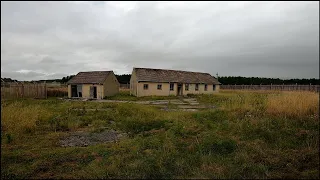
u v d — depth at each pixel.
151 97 29.53
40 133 9.37
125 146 7.37
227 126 9.52
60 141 8.29
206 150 6.85
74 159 6.27
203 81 38.12
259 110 11.58
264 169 5.42
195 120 11.23
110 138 8.82
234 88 56.25
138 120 11.45
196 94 35.41
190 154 6.57
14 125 9.56
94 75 32.97
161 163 5.80
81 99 28.91
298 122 9.43
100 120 12.02
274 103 11.66
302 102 11.22
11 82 30.75
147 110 14.32
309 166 5.60
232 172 5.29
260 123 9.27
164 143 7.50
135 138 8.33
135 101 25.34
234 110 12.40
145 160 5.95
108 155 6.50
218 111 12.60
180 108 17.88
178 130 9.20
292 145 7.21
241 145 7.20
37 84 30.64
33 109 12.38
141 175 5.17
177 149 7.06
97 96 30.86
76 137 8.89
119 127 10.54
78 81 32.94
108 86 32.41
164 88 33.38
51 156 6.45
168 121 11.12
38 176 5.19
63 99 28.86
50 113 13.27
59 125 10.72
